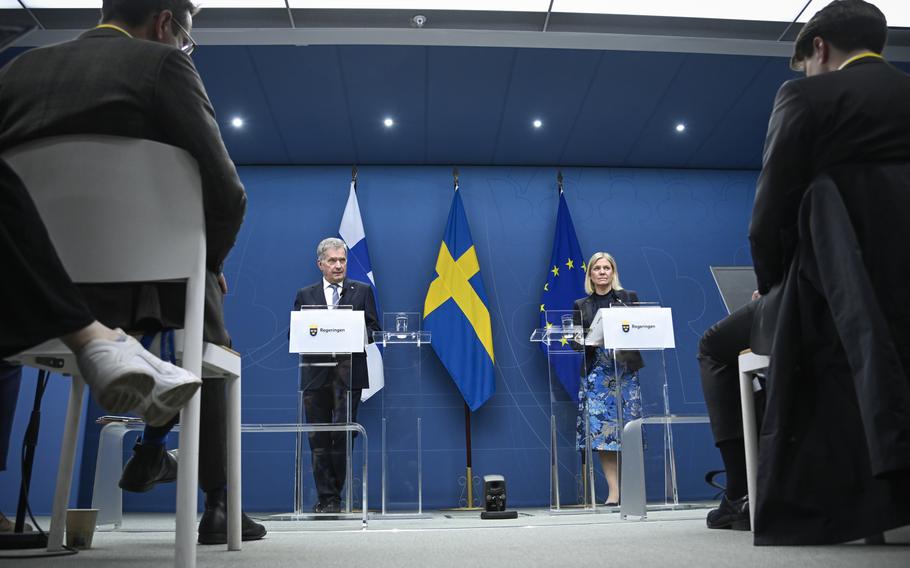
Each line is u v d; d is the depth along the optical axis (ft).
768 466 4.73
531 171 20.90
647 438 12.71
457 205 19.94
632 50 16.34
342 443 11.58
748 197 21.29
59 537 5.66
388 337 13.50
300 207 20.13
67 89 4.41
